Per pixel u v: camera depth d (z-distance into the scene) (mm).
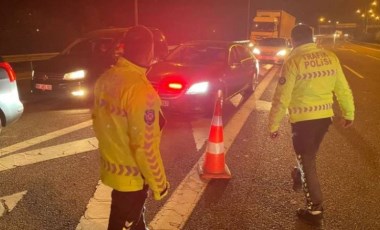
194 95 6660
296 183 3809
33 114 7223
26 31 23453
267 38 19266
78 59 8602
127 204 2148
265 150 5359
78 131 6074
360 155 5246
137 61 2018
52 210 3508
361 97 9922
